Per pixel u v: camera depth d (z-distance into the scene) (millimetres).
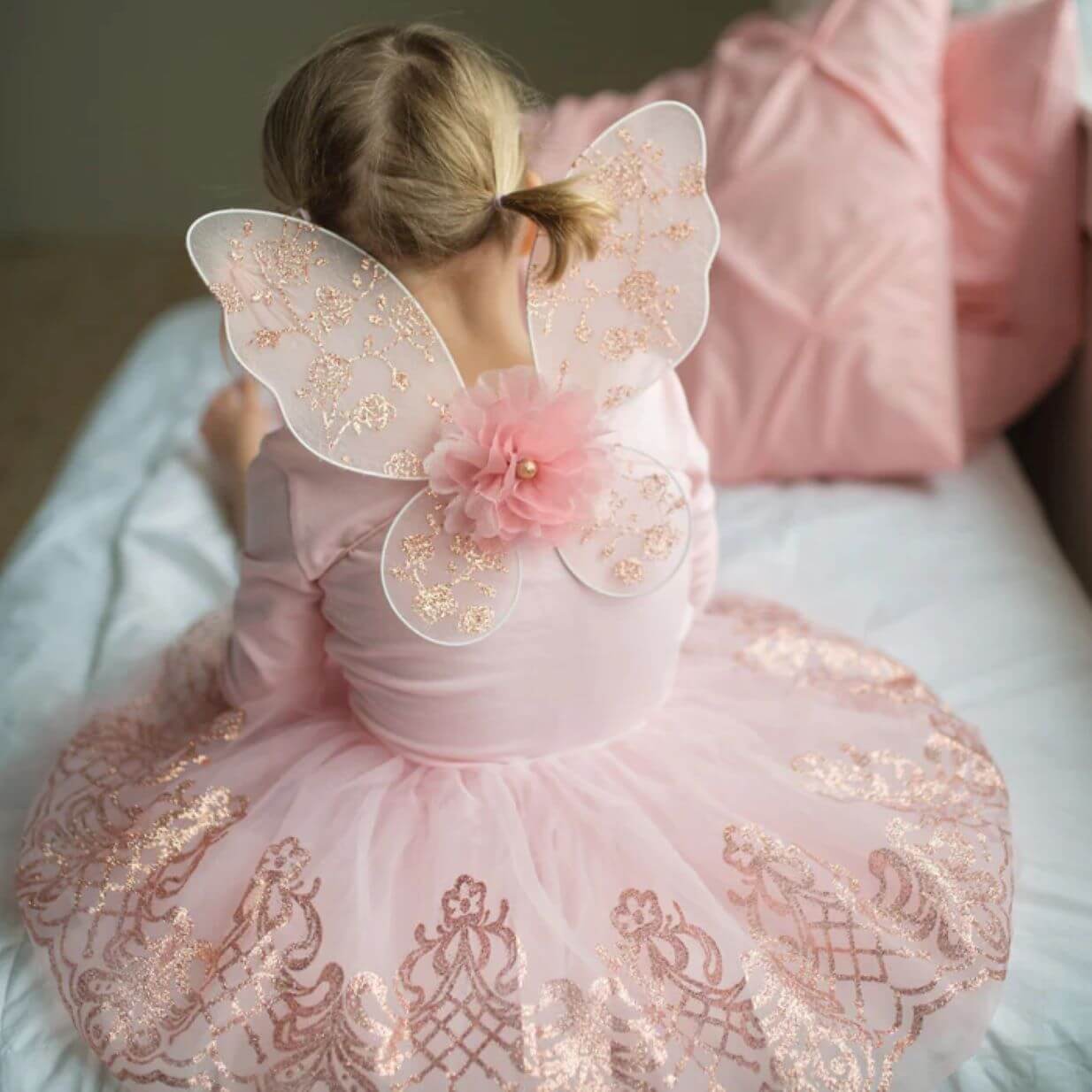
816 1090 731
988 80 1455
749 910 807
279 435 838
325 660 951
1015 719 1085
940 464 1421
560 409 787
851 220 1399
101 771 982
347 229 799
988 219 1459
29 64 3135
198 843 856
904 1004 770
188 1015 771
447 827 819
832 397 1408
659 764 890
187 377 1774
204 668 1102
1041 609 1229
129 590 1295
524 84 866
